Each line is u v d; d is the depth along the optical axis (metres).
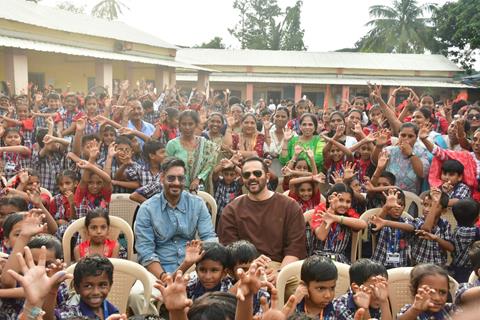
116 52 23.80
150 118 10.45
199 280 3.74
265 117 9.38
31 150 7.36
